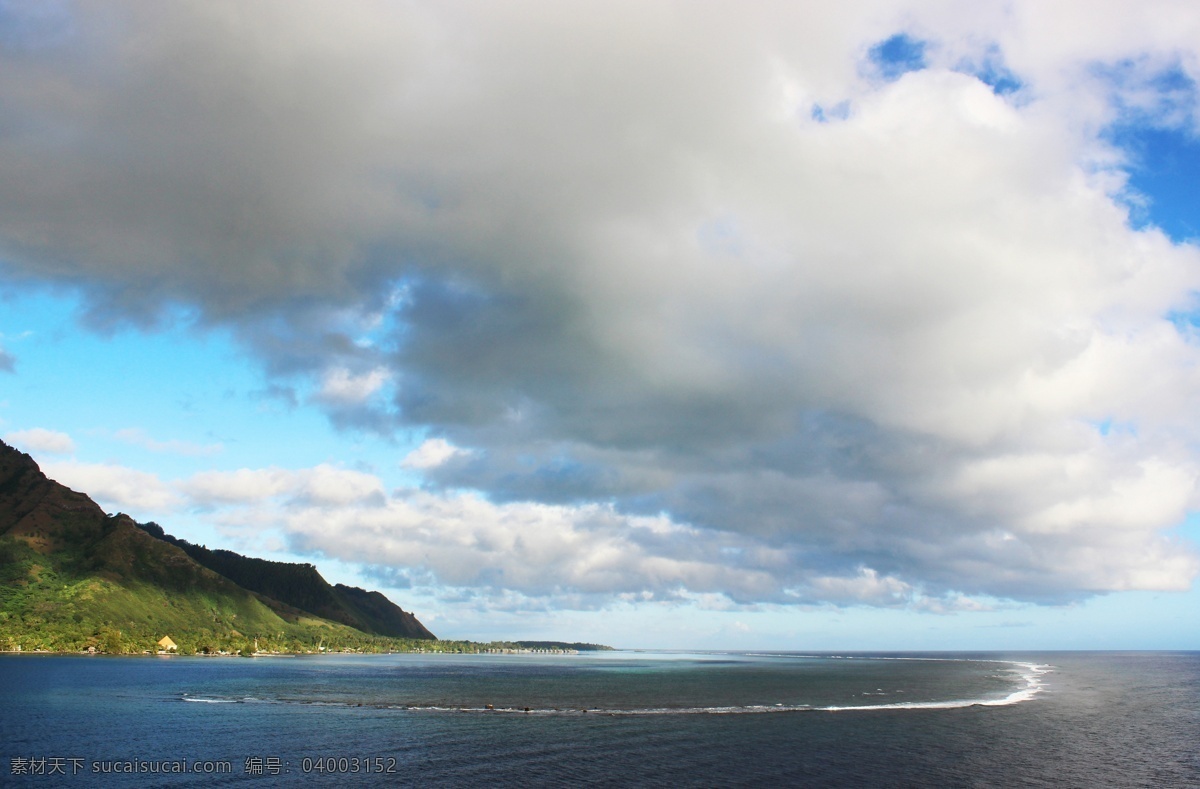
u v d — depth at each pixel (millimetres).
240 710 118000
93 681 175875
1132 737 101000
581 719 113000
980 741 93438
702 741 90188
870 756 80875
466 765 72500
